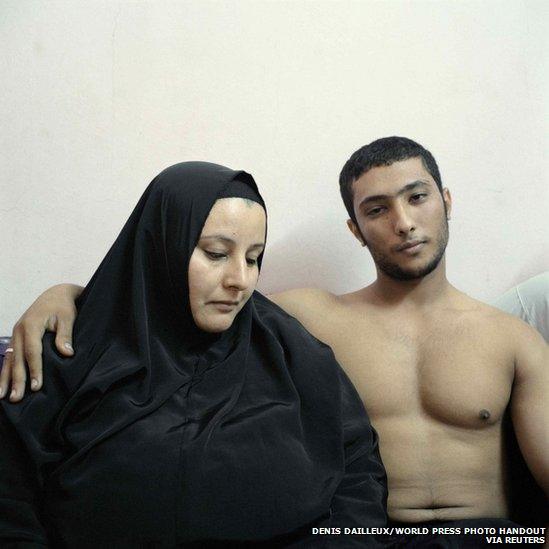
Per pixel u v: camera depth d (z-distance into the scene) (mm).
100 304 1164
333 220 1810
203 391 1131
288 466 1078
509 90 1831
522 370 1339
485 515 1300
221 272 1113
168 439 1040
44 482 1037
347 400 1268
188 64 1783
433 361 1344
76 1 1754
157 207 1170
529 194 1821
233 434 1067
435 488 1302
